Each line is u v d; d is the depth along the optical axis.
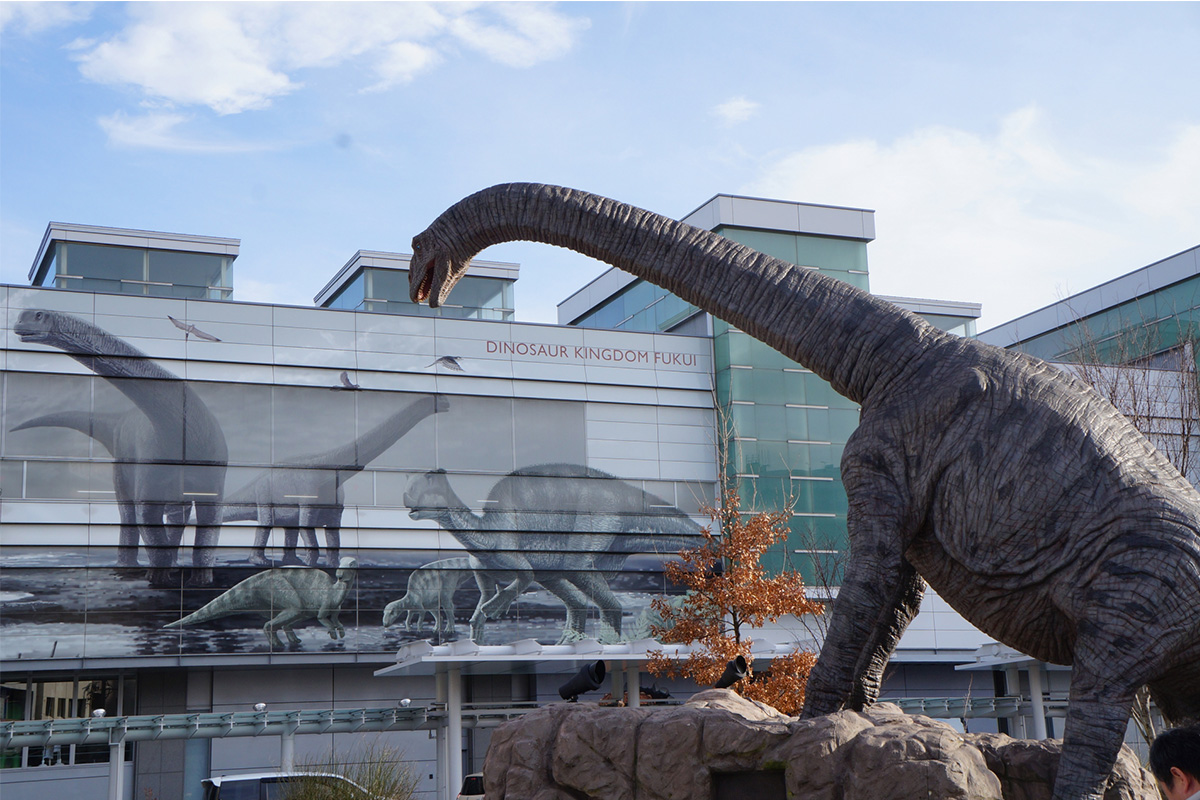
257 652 32.53
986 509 6.23
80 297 33.06
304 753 33.31
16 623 30.53
